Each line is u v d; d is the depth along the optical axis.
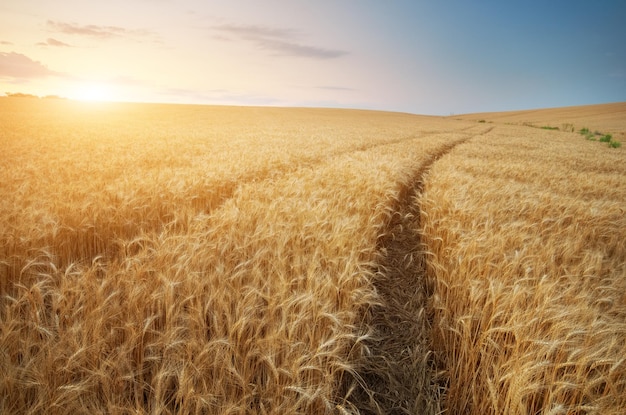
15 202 4.89
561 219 5.71
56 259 4.01
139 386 2.27
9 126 23.67
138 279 2.88
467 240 4.36
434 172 10.42
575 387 2.10
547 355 2.27
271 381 2.24
